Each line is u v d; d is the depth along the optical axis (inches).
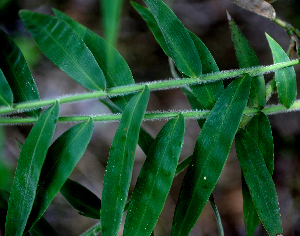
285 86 11.5
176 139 10.8
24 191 10.5
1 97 11.1
